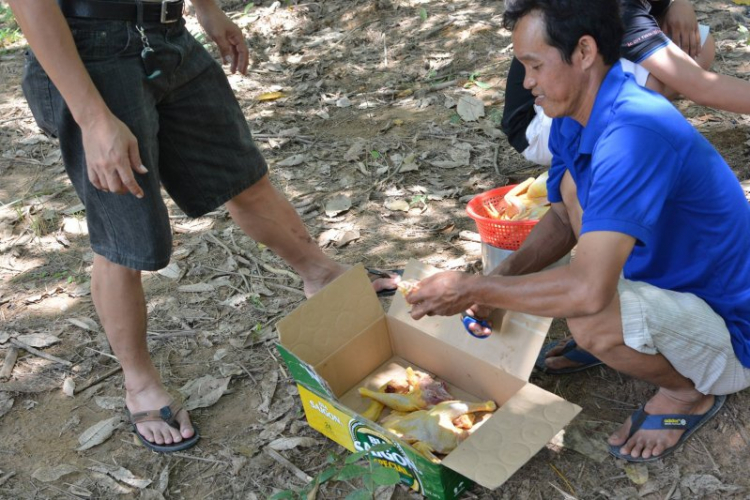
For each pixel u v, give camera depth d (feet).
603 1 6.55
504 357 8.31
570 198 8.16
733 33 16.19
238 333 10.58
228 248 12.27
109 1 7.72
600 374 9.14
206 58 8.99
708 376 7.76
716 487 7.69
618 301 7.38
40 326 11.03
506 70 16.22
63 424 9.45
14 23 21.20
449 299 7.48
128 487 8.57
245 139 9.57
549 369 9.18
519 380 8.16
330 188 13.46
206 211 9.56
